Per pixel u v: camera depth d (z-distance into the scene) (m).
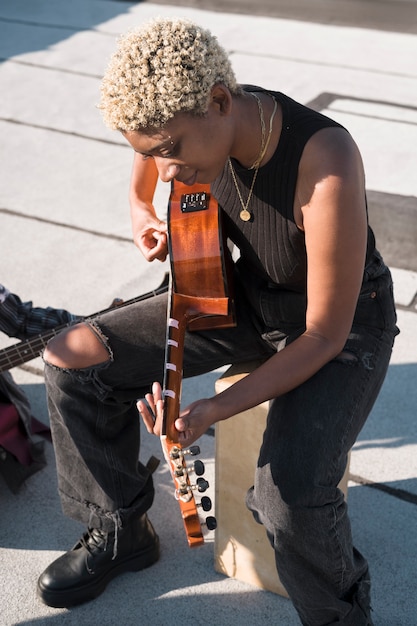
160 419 1.61
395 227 3.43
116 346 1.91
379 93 5.11
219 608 2.10
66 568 2.12
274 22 6.35
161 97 1.44
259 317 1.97
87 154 4.52
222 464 2.04
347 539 1.72
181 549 2.28
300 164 1.62
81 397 1.95
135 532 2.16
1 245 3.70
